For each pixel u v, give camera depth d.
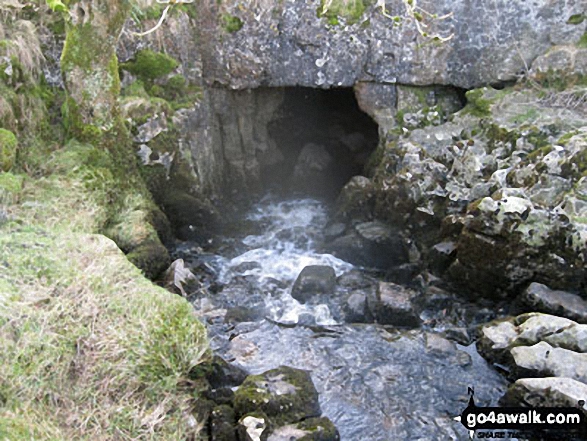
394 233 5.91
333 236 6.25
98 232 4.89
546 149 5.23
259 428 3.38
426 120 6.56
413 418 3.81
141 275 4.06
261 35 6.46
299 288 5.22
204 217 6.26
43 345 3.29
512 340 4.31
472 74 6.41
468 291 5.14
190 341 3.67
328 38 6.42
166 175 6.18
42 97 5.59
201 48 6.60
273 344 4.51
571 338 4.16
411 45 6.38
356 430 3.69
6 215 4.39
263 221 6.82
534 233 4.70
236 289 5.25
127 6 5.22
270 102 7.55
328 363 4.29
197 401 3.56
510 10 6.14
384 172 6.27
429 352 4.44
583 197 4.76
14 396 3.05
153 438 3.22
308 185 7.80
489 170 5.69
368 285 5.35
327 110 8.16
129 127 5.87
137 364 3.43
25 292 3.59
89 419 3.15
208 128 6.76
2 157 4.68
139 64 6.14
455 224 5.38
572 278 4.65
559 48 6.02
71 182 5.00
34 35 5.50
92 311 3.58
